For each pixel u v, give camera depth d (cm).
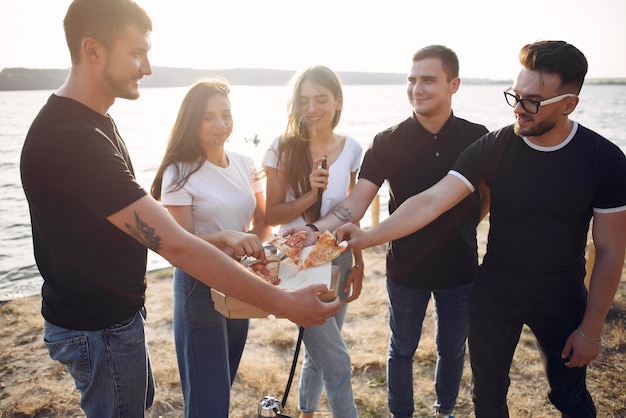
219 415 211
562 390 207
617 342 362
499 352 211
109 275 162
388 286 264
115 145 166
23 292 651
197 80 227
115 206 144
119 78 153
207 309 212
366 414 296
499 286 204
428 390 320
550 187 187
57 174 143
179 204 220
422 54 238
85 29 145
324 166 240
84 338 164
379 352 366
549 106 175
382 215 1103
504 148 201
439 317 265
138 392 178
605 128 4966
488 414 217
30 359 361
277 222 260
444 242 246
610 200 180
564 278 194
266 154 259
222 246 216
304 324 169
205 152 229
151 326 419
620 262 182
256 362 356
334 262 238
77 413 300
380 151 258
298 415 294
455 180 215
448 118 247
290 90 256
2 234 1045
